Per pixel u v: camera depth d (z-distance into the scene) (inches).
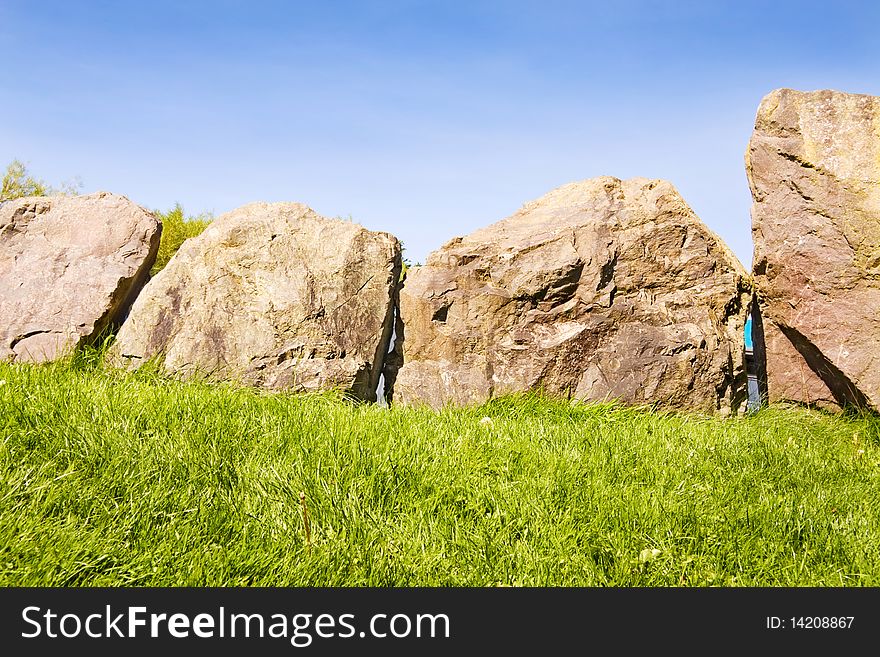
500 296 261.1
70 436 154.3
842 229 245.8
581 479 164.7
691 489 163.2
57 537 116.3
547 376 253.4
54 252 256.4
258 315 249.4
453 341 259.4
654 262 271.7
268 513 137.4
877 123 248.5
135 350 244.2
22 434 153.3
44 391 179.9
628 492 156.9
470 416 228.7
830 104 253.8
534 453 180.2
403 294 266.4
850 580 128.6
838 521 150.6
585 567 127.3
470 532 138.6
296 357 246.7
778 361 271.6
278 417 188.4
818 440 233.0
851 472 191.6
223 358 244.8
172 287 252.4
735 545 136.2
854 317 245.1
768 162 259.3
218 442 167.0
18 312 245.4
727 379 263.9
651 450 190.4
